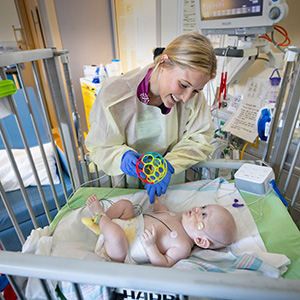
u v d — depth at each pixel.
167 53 0.87
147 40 2.43
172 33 2.12
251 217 1.07
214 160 1.27
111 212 1.12
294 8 1.26
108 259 0.97
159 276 0.51
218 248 1.03
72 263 0.55
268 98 1.41
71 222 1.08
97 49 2.96
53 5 2.46
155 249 0.94
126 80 1.03
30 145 1.88
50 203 1.55
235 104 1.63
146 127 1.15
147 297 0.71
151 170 0.99
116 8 2.76
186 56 0.80
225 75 1.44
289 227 1.01
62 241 1.00
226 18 1.22
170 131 1.18
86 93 2.56
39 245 0.92
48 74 1.13
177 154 1.20
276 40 1.39
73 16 2.63
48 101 2.91
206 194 1.23
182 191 1.26
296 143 1.25
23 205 1.49
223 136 1.61
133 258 0.98
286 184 1.21
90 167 1.72
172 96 0.93
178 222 1.09
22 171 1.63
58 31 2.59
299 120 1.27
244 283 0.48
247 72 1.56
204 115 1.21
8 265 0.56
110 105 1.00
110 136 1.08
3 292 1.25
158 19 2.19
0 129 0.86
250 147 1.58
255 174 1.16
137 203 1.23
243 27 1.17
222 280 0.49
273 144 1.27
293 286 0.47
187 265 0.83
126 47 2.82
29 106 1.00
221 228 0.99
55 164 1.82
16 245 1.48
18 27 2.66
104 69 2.45
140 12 2.38
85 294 0.81
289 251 0.93
